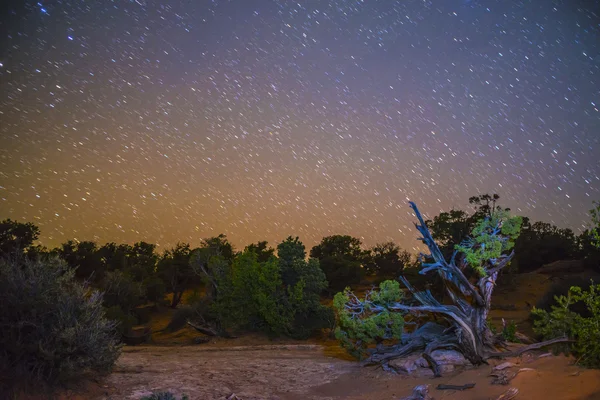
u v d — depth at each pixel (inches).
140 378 454.0
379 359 501.7
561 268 1770.4
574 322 444.1
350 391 439.2
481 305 458.9
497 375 393.1
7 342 366.0
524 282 1708.9
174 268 1958.7
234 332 1083.9
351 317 530.9
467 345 447.8
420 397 379.9
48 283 399.9
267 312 1023.0
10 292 381.7
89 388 396.2
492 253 455.5
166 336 1230.9
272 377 494.6
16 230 1931.6
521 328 900.0
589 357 384.5
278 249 1130.7
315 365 559.5
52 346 374.9
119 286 1567.4
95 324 410.0
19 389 353.4
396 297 515.5
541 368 389.4
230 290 1090.7
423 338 493.4
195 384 444.1
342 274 1897.1
